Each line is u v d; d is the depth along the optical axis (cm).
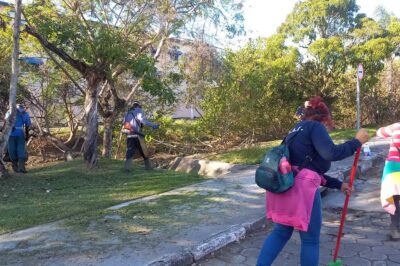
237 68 1470
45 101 1383
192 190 766
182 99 1502
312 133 383
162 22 1126
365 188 801
